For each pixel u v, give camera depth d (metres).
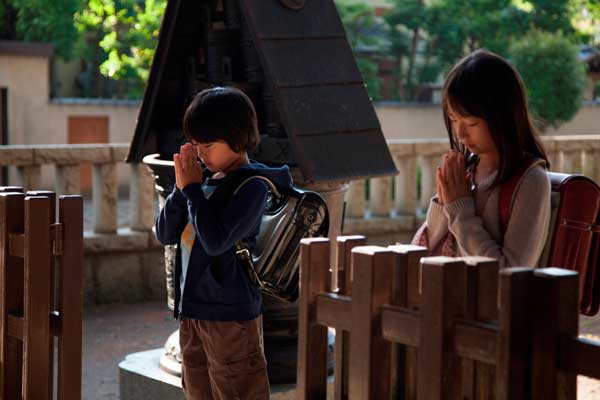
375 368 2.83
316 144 5.33
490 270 2.62
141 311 9.64
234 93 3.98
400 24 32.53
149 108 5.94
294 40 5.55
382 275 2.82
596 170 13.45
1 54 23.39
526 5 30.92
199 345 4.18
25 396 4.53
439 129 29.17
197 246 4.03
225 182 3.96
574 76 26.44
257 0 5.48
